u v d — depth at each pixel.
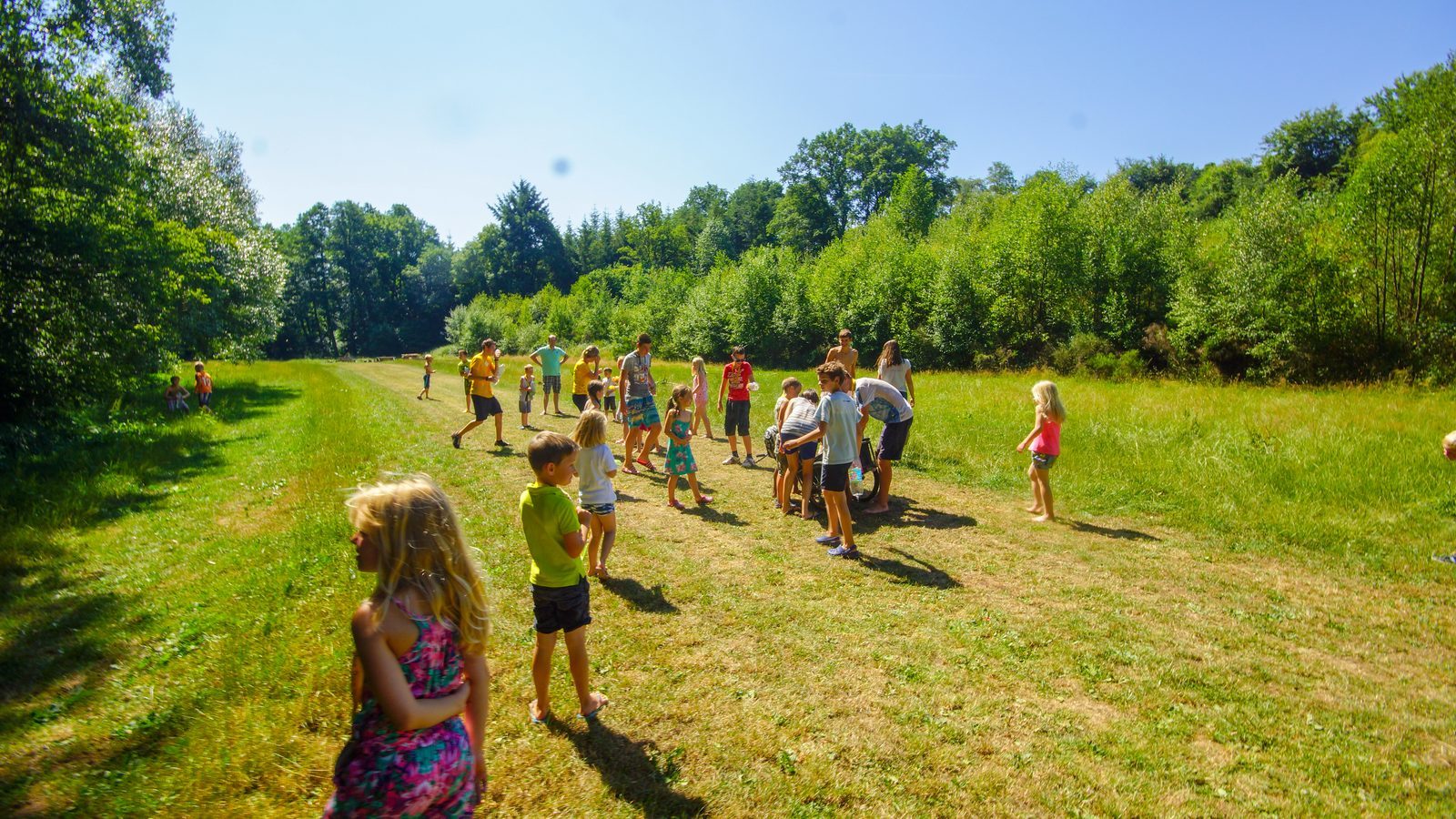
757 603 5.42
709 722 3.88
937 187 66.31
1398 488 7.68
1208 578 5.88
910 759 3.55
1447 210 19.22
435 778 1.96
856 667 4.46
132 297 14.94
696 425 13.06
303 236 85.25
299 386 26.53
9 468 10.42
